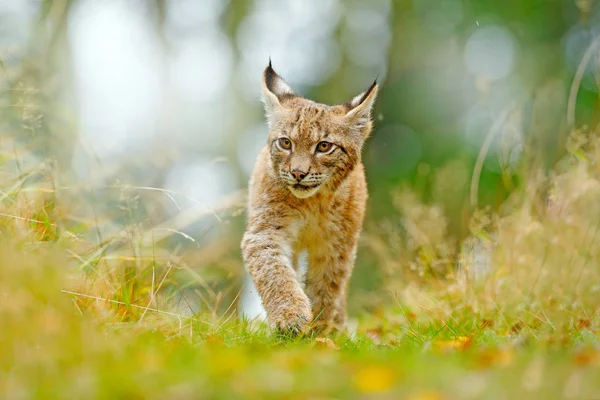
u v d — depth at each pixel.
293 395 5.64
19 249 8.31
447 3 30.88
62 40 22.91
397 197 19.88
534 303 10.82
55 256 8.29
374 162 29.45
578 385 5.64
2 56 11.27
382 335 11.48
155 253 11.05
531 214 12.91
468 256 12.11
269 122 11.69
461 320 10.56
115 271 9.91
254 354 7.68
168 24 29.86
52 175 10.35
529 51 30.12
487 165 24.97
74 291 8.55
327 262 11.52
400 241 14.66
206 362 6.56
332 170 11.19
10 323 6.64
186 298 10.29
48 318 6.91
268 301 10.31
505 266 11.87
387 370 6.36
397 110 30.17
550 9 30.67
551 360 6.81
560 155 15.32
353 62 30.28
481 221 13.33
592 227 12.20
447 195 19.66
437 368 6.50
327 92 30.02
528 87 26.98
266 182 11.28
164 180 21.92
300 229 11.36
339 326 11.86
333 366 6.57
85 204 11.48
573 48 30.12
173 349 7.41
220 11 30.95
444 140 29.05
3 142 10.48
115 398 5.51
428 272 12.87
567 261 11.52
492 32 31.25
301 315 9.94
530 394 5.59
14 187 9.69
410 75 30.45
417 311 11.98
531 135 14.51
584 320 9.98
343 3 30.41
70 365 6.20
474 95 29.62
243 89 30.44
